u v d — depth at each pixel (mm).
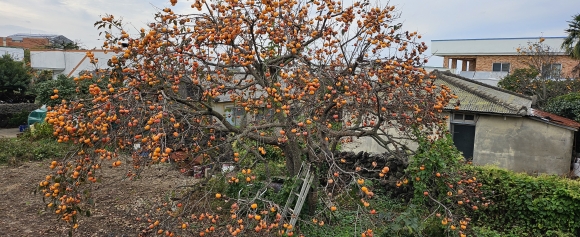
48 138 11883
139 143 3621
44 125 12250
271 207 3691
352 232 4707
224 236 4152
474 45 22438
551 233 5344
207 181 4082
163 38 4340
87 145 3371
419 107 4508
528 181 5652
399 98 4348
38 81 19312
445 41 23281
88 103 3719
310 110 4207
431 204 5578
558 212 5348
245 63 4246
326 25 5352
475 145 9070
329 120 5051
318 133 4402
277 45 4773
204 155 4395
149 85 3896
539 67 16641
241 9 4641
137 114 3410
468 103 9094
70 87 14578
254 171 6383
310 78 4348
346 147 8695
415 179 5402
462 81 10812
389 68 4168
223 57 4387
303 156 5379
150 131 3133
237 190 5168
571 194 5199
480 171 6121
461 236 4176
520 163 8719
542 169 8531
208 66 4496
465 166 6219
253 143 5699
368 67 4551
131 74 3943
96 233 5168
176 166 4035
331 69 4449
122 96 3545
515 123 8711
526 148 8656
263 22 4207
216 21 4516
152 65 4195
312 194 4961
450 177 5160
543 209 5445
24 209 6156
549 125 8461
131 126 3256
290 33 4625
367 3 4863
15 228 5324
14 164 9492
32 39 39750
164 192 6867
